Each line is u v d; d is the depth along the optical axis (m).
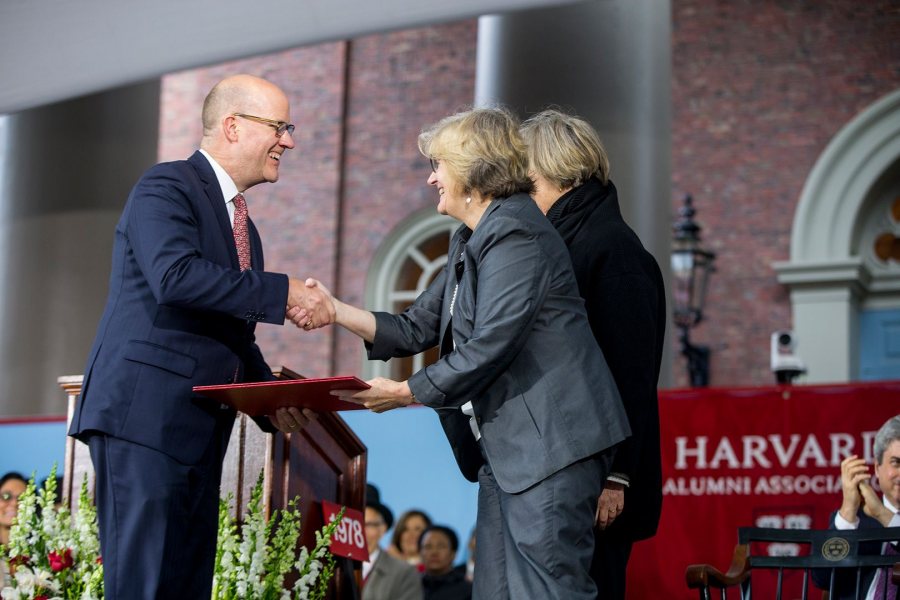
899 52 11.31
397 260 12.59
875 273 11.10
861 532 2.90
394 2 4.81
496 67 4.98
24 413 6.72
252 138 2.82
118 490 2.54
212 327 2.66
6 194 6.95
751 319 11.24
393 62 12.88
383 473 5.04
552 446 2.40
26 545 3.12
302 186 12.88
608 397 2.47
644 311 2.85
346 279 12.65
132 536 2.52
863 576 3.24
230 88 2.85
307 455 3.48
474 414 2.58
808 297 11.05
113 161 6.99
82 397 2.60
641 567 4.49
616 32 4.95
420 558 4.93
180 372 2.60
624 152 4.89
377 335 2.86
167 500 2.55
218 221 2.72
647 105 4.98
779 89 11.56
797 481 4.43
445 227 12.44
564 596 2.36
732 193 11.52
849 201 11.15
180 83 13.59
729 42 11.77
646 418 2.81
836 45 11.48
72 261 6.85
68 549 3.08
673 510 4.50
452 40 12.73
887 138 11.12
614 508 2.78
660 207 5.00
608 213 3.02
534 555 2.38
